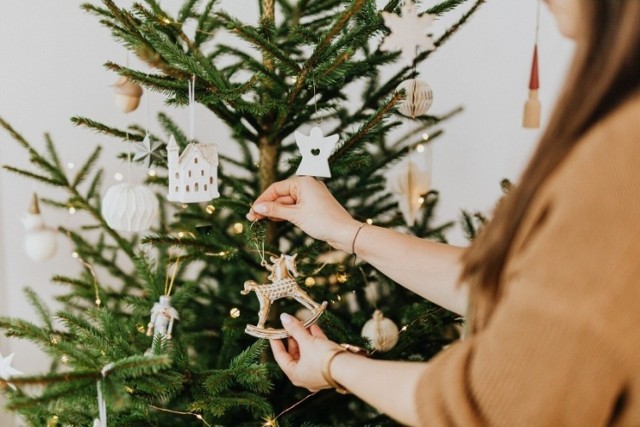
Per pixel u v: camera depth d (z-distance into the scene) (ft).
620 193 2.04
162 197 5.41
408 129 6.16
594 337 2.00
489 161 6.93
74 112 5.93
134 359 3.29
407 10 3.53
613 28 2.16
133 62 6.02
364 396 2.81
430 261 3.45
